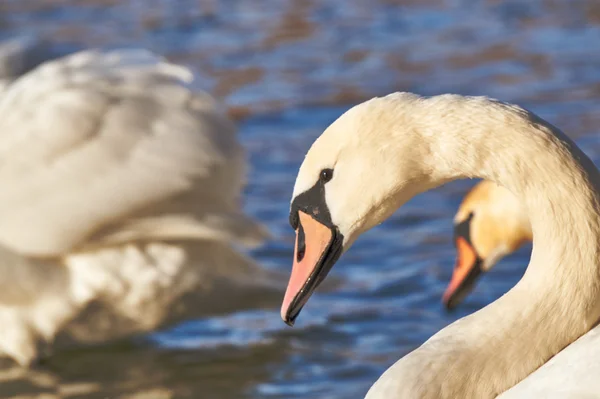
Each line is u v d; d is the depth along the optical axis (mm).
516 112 6887
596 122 17250
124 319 11641
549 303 6805
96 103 11508
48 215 11273
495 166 6855
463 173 6977
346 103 18812
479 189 11562
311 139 17391
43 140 11438
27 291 11352
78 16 24625
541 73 19922
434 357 6816
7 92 12289
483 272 11492
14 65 13805
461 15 23891
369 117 7062
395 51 21656
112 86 11672
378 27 23266
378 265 13281
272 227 14383
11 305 11406
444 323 11852
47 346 11641
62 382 11195
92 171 11305
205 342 11859
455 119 6926
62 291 11430
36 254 11281
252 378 10992
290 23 23719
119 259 11375
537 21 23188
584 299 6766
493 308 6969
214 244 11609
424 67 20594
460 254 11562
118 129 11398
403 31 22953
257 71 20703
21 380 11305
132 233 11266
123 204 11219
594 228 6750
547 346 6801
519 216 11242
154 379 11125
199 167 11289
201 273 11562
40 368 11539
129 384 11094
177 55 21812
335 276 12531
